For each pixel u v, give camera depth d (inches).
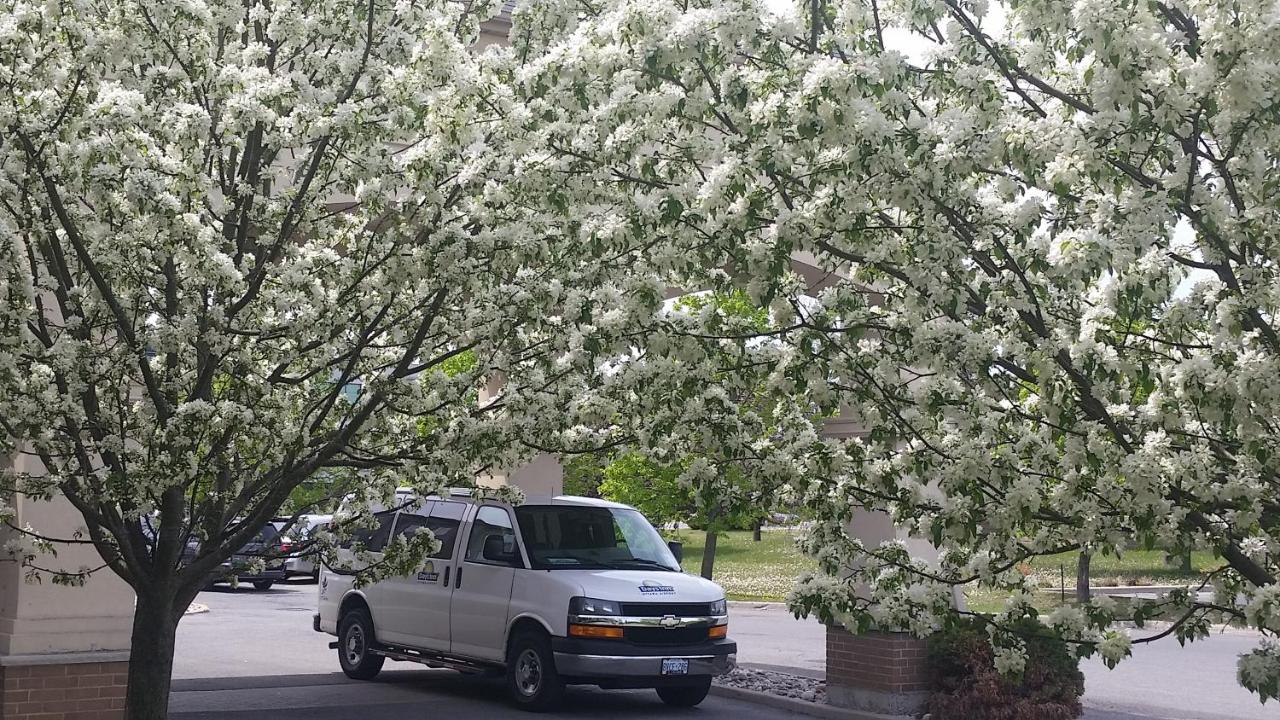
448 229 262.1
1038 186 224.5
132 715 274.2
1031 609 229.9
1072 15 191.0
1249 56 185.6
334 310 286.4
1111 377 206.4
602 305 259.6
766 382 256.2
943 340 212.2
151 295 287.3
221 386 307.7
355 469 335.0
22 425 254.7
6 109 236.5
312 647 697.0
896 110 212.2
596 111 232.2
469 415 306.2
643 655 457.4
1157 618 214.7
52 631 348.8
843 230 221.8
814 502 255.6
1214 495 197.6
